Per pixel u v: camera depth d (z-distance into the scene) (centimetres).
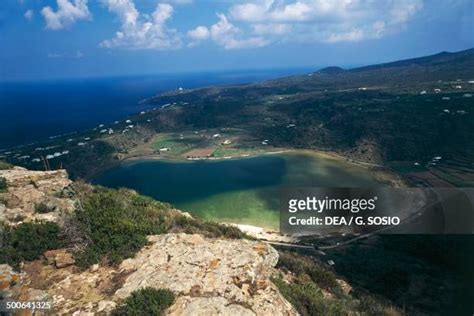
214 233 2072
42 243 1444
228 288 1234
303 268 2197
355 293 2355
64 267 1344
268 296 1262
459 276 4006
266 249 1783
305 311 1376
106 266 1365
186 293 1190
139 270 1327
